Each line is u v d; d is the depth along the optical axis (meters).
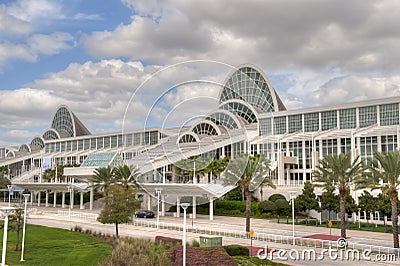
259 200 62.84
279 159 67.50
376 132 61.31
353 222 52.81
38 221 53.00
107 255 29.05
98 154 72.12
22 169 112.12
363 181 36.88
